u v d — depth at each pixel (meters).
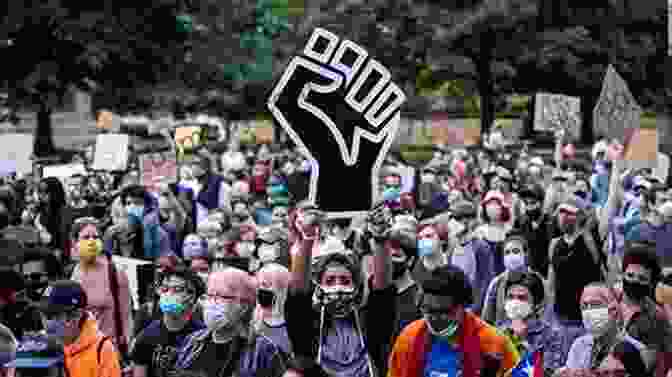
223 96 88.50
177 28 86.38
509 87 84.00
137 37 81.50
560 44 77.69
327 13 83.56
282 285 14.34
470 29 76.88
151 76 84.56
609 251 22.45
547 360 15.45
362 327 12.45
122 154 36.47
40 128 81.69
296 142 12.98
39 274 16.39
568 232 18.05
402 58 82.38
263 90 89.88
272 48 92.12
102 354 12.31
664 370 12.52
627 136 27.48
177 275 12.95
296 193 34.06
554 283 17.92
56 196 26.03
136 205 22.81
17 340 14.41
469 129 98.06
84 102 115.12
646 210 25.84
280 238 18.91
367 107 13.00
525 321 15.30
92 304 16.03
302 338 12.34
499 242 19.80
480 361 10.64
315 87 12.98
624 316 13.00
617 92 27.53
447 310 10.48
